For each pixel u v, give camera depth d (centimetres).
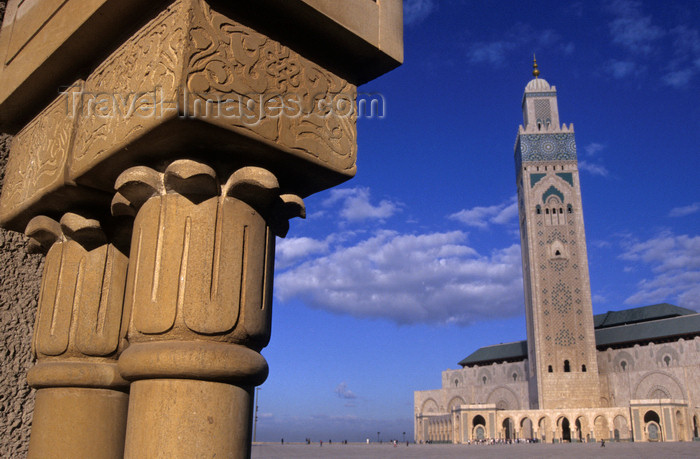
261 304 154
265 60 156
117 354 181
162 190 152
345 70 183
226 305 145
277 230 167
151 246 148
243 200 153
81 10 164
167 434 133
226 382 140
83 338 176
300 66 166
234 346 144
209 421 135
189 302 142
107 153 157
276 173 166
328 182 177
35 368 179
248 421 145
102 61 174
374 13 178
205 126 140
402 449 4394
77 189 175
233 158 155
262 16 157
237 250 150
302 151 160
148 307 144
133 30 162
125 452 140
